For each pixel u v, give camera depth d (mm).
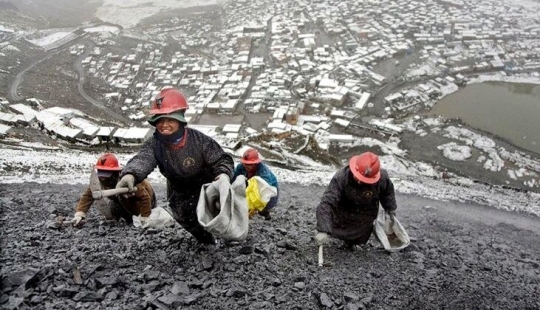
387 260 5004
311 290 3910
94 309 3129
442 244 6301
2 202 6867
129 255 4176
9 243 4391
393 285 4258
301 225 6863
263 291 3760
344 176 4375
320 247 4578
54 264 3758
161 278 3736
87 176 12859
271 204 5844
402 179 19016
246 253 4484
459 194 15070
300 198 11211
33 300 3109
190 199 3650
